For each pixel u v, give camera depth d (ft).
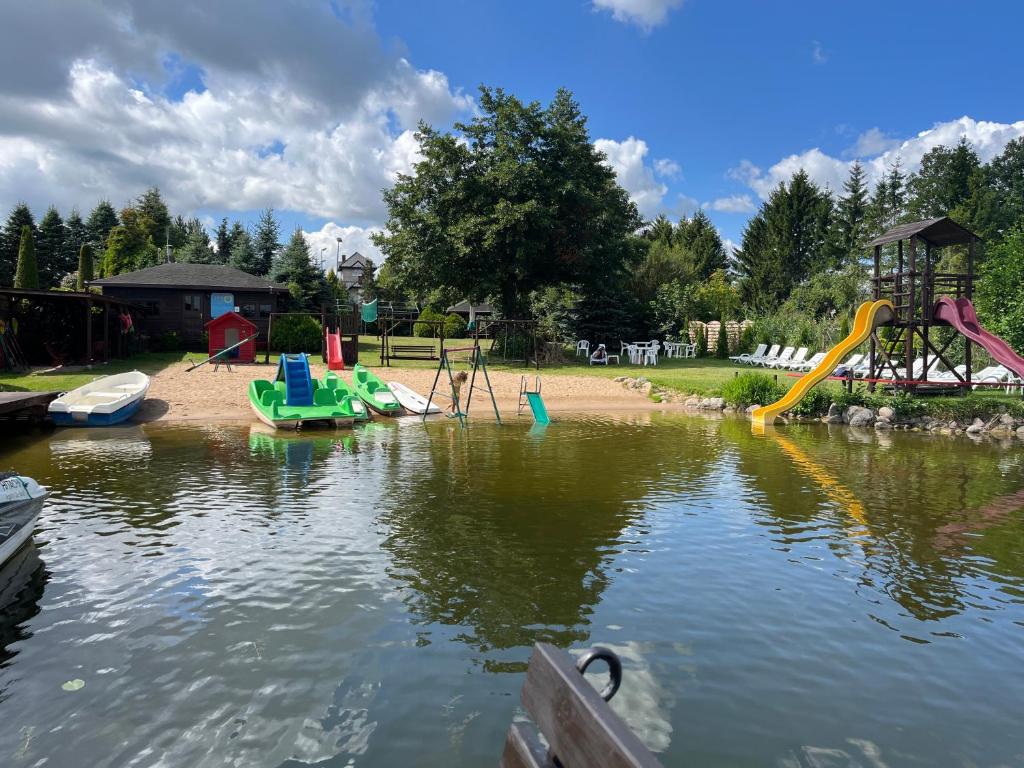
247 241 167.63
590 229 107.76
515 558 23.21
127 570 21.67
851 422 60.39
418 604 19.30
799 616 19.01
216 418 57.47
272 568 21.95
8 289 69.26
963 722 14.05
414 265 104.17
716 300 153.69
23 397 49.21
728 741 13.16
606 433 53.47
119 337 89.25
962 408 57.98
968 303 61.36
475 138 104.94
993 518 29.22
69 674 15.31
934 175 207.31
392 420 59.67
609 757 6.10
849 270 156.56
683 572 22.20
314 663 15.90
